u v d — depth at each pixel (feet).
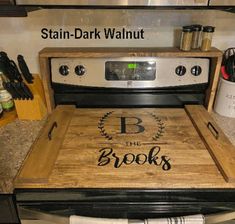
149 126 3.15
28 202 2.35
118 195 2.28
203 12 3.52
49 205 2.36
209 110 3.56
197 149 2.71
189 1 2.56
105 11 3.50
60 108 3.55
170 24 3.58
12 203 2.42
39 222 2.52
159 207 2.36
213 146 2.70
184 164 2.48
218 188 2.27
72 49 3.52
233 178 2.27
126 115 3.42
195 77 3.44
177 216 2.39
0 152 2.69
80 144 2.79
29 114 3.34
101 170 2.40
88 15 3.52
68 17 3.52
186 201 2.33
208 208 2.36
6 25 3.55
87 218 2.35
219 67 3.29
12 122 3.32
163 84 3.46
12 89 3.17
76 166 2.45
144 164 2.48
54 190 2.27
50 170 2.38
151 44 3.70
